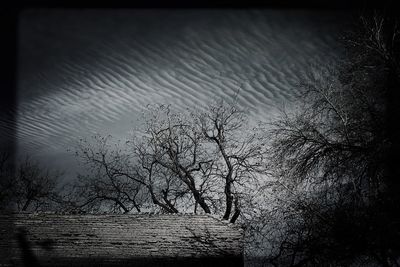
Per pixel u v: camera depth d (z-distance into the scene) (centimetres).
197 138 3247
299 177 2123
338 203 1897
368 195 1917
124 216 1964
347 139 2036
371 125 2011
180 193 3250
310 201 1994
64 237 1808
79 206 3394
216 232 1853
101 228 1875
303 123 2191
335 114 2136
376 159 1917
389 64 2020
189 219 1934
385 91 2036
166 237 1820
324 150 2081
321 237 1850
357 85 2089
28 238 1792
